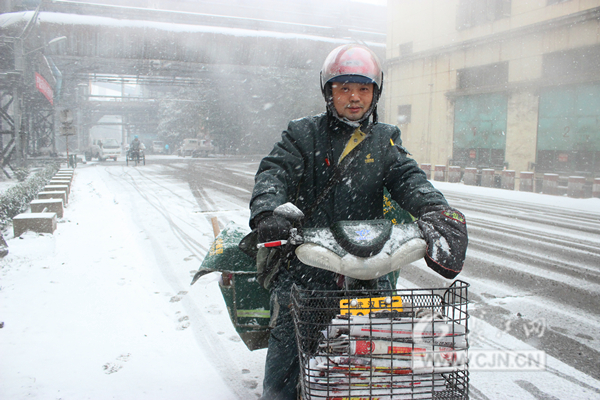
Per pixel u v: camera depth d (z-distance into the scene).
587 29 16.31
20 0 25.69
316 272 1.95
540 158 18.22
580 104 16.70
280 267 2.07
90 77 36.81
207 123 51.38
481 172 20.47
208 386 2.87
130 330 3.77
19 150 22.56
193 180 19.39
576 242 7.64
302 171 2.06
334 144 2.05
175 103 61.72
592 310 4.39
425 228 1.68
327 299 1.68
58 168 24.47
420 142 23.98
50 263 5.87
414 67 23.97
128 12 26.00
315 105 42.00
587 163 16.59
